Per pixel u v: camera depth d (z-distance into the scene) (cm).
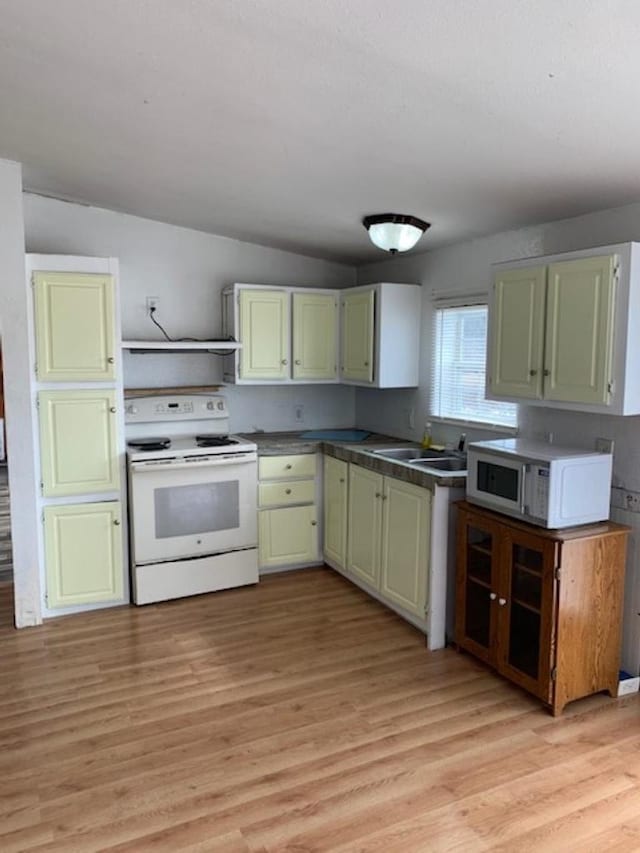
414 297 427
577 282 265
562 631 262
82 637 344
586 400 264
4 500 637
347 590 410
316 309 456
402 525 351
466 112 212
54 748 245
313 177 305
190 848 196
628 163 238
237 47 189
